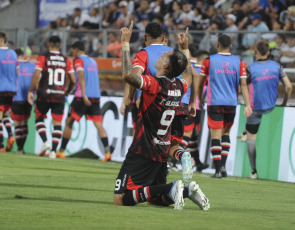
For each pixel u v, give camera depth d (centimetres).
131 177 1866
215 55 3534
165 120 1839
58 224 1466
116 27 7044
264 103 3791
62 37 5884
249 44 4766
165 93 1819
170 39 5169
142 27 6738
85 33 5797
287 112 3769
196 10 6216
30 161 4075
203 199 1833
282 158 3747
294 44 4631
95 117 4509
